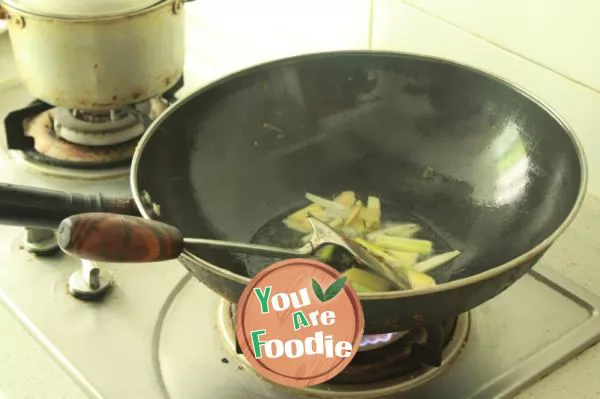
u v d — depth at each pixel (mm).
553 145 1128
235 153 1221
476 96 1203
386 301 943
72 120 1355
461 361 1091
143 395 1057
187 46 1623
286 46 1501
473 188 1213
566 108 1246
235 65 1569
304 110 1255
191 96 1167
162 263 1200
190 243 995
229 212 1203
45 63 1247
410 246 1196
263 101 1230
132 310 1144
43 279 1179
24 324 1130
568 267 1205
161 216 1102
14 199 1019
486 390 1061
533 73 1254
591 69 1205
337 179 1278
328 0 1409
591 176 1268
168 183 1138
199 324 1131
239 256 1150
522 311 1145
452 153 1234
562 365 1095
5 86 1483
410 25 1337
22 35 1241
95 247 936
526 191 1156
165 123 1141
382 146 1272
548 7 1205
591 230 1246
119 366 1084
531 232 1125
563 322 1133
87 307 1146
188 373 1080
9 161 1337
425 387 1064
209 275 976
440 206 1234
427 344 1061
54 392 1067
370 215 1236
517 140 1177
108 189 1298
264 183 1243
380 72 1239
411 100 1243
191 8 1621
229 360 1092
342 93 1256
